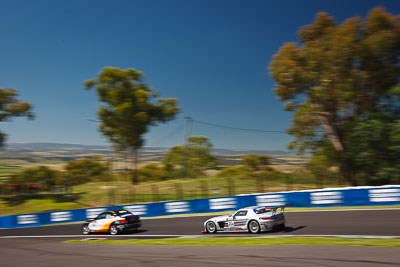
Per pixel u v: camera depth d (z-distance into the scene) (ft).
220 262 27.04
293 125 125.08
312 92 109.19
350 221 51.49
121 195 130.72
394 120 100.63
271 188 112.47
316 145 122.01
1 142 138.51
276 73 111.24
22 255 40.04
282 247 31.76
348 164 110.73
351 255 25.70
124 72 173.68
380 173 99.86
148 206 88.53
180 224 68.08
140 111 174.50
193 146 212.23
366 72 106.01
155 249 36.83
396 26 99.04
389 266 21.79
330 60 98.58
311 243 34.19
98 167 214.48
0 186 164.55
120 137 179.73
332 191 71.56
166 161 215.31
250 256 28.48
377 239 34.63
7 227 95.66
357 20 99.30
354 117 109.91
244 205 80.07
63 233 71.46
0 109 135.23
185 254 32.01
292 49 105.60
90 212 90.84
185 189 126.52
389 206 64.08
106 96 175.32
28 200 131.95
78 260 32.96
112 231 60.39
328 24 105.29
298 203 75.00
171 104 186.19
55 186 181.37
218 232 53.01
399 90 98.07
